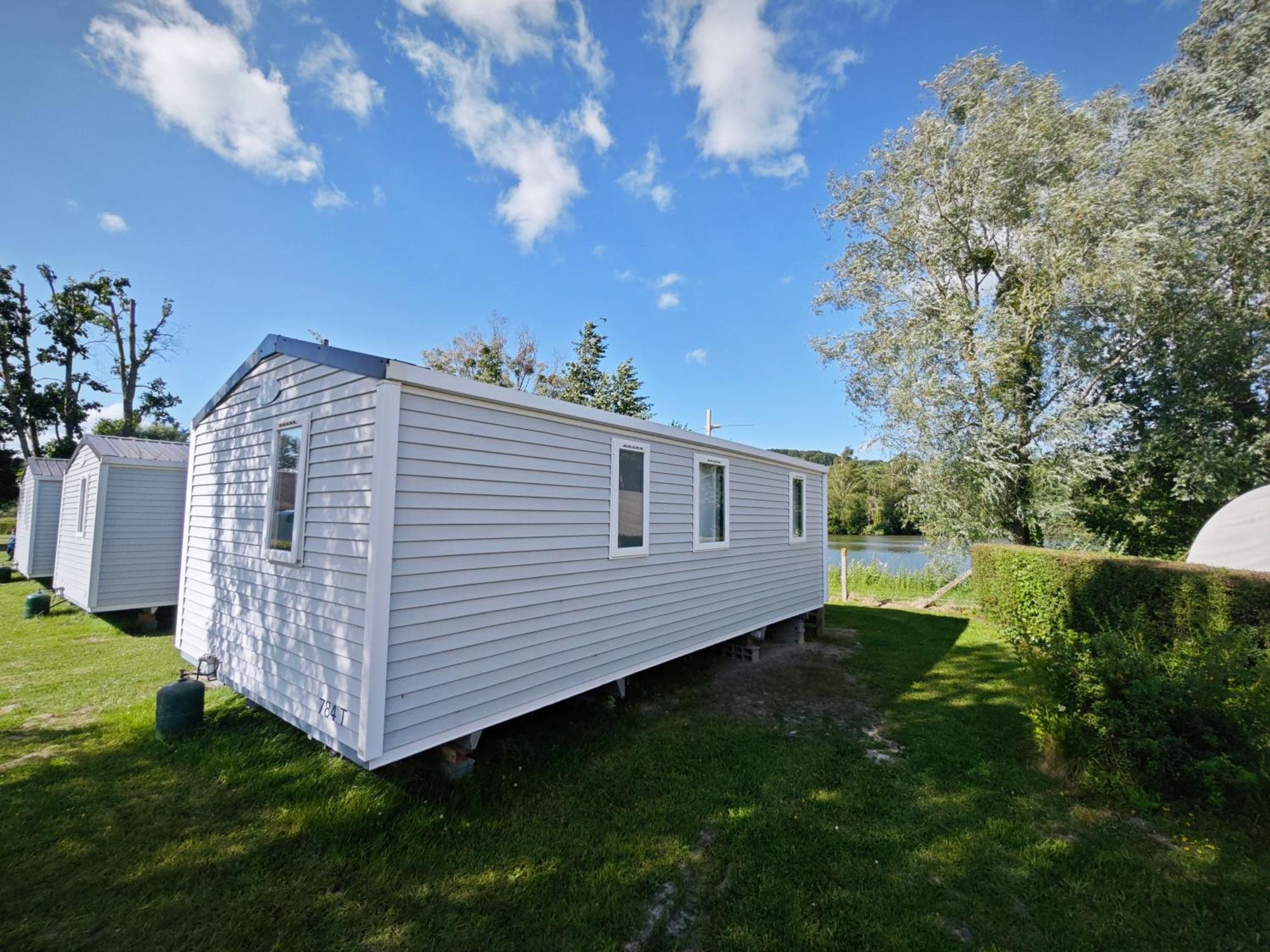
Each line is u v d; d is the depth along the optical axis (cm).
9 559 1619
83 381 2223
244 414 496
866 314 1523
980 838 330
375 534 324
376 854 302
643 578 555
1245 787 341
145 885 273
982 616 1115
